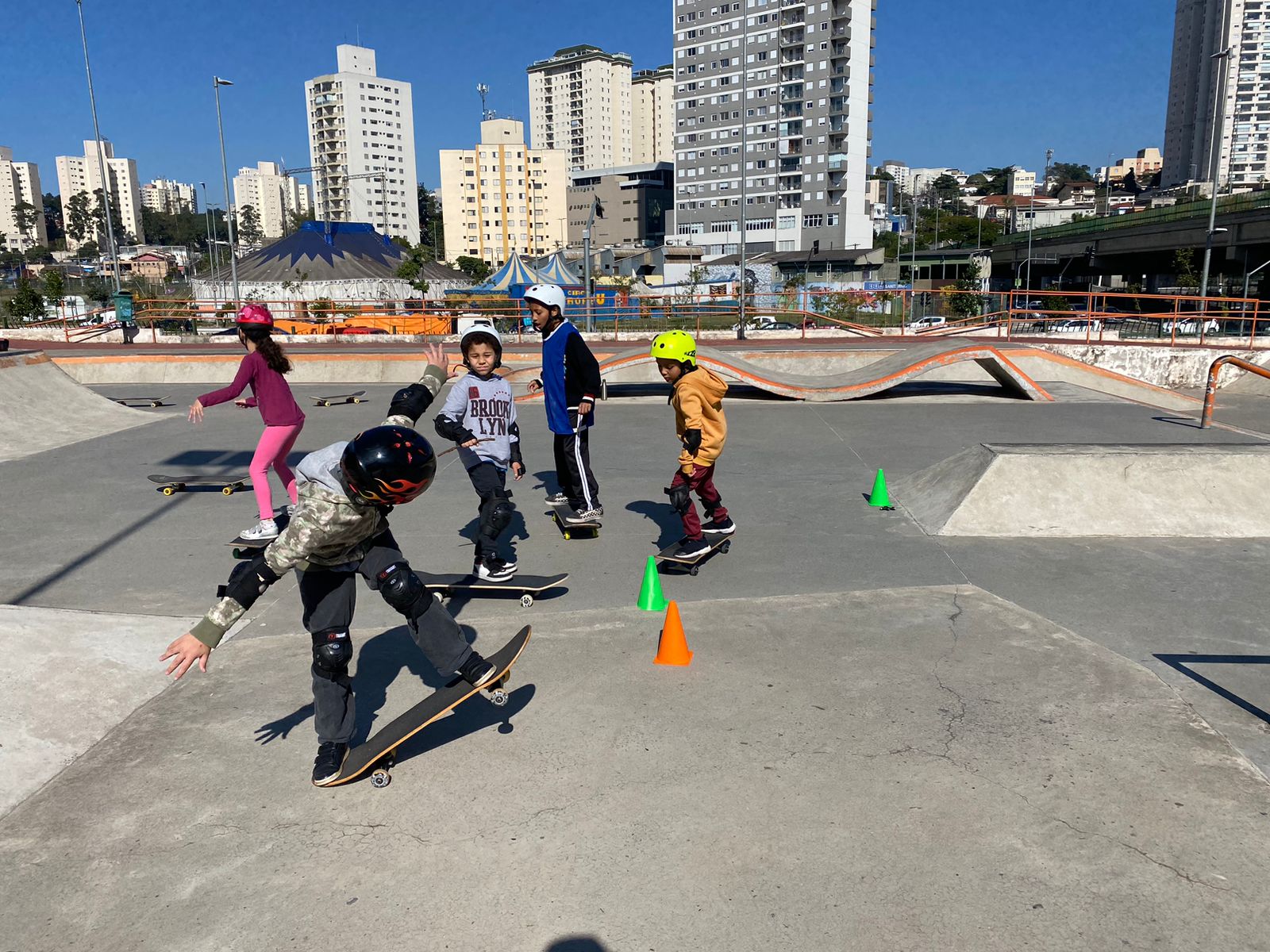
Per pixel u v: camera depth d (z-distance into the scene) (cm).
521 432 1122
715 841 280
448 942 238
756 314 3164
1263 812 291
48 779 324
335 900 256
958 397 1373
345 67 14325
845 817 291
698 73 10150
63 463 902
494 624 465
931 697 375
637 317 3156
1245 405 1471
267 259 5288
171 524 672
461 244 13575
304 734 354
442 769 325
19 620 460
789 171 9638
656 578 487
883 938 237
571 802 303
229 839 286
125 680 403
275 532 588
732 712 364
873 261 8675
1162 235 5512
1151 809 293
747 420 1166
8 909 254
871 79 9375
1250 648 429
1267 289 5488
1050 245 7044
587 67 17900
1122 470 659
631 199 13162
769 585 527
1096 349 1780
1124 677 392
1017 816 290
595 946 236
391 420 332
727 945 235
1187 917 243
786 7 9119
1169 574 536
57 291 3894
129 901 257
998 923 242
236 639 455
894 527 651
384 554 305
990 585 521
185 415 1228
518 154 13438
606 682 393
